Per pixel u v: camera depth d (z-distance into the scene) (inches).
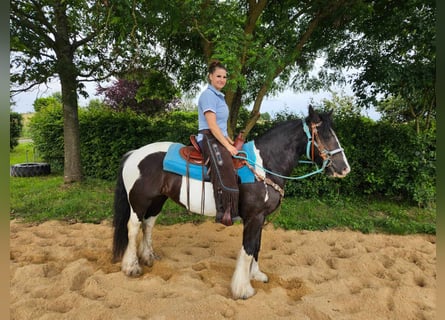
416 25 168.1
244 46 142.7
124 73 233.8
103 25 162.7
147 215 123.0
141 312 89.7
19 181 263.6
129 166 112.7
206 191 100.8
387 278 116.1
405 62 179.8
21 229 159.3
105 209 191.5
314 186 217.6
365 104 196.9
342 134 213.2
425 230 166.9
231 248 141.9
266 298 98.8
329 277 117.3
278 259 130.9
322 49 216.4
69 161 249.0
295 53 170.6
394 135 205.2
